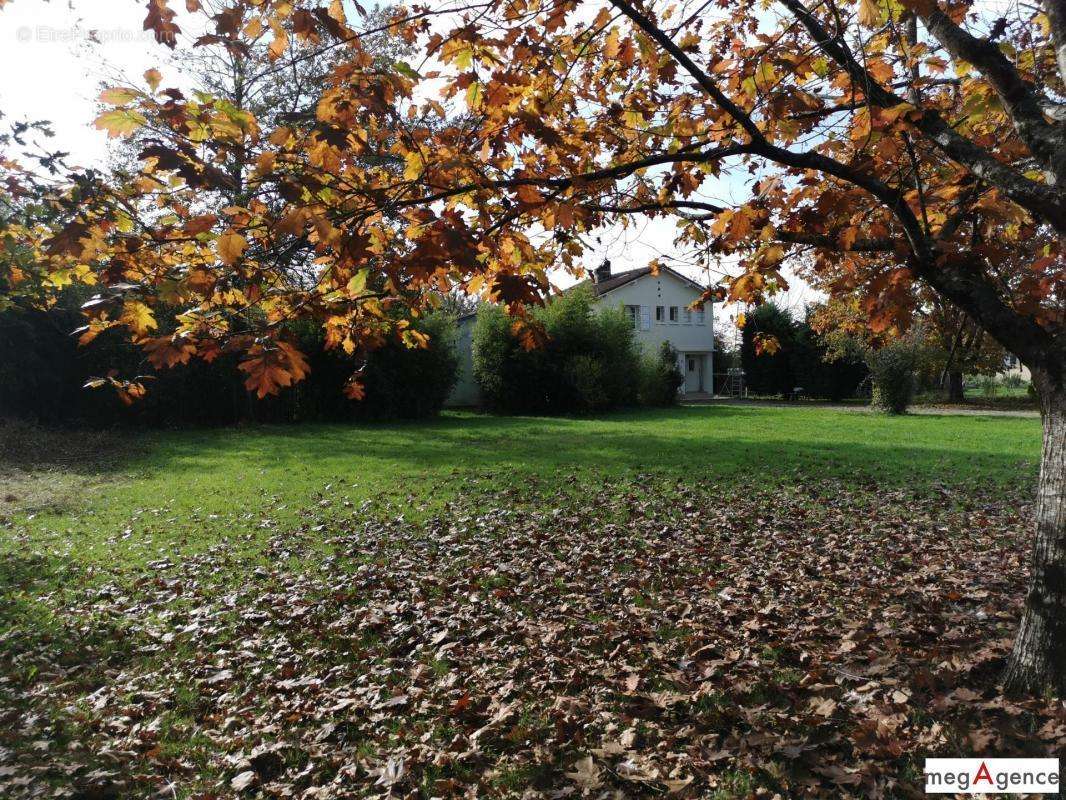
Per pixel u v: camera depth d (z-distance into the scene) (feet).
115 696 12.73
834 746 10.11
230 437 59.62
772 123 12.23
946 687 11.30
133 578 20.22
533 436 58.23
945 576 18.33
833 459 41.09
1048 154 9.71
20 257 12.64
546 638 14.49
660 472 37.06
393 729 11.31
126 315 8.74
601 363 86.33
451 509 28.58
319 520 27.12
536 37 11.43
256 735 11.24
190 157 7.86
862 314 13.67
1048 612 10.44
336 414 75.97
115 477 39.22
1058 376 10.25
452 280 11.33
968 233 12.39
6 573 20.72
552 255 13.52
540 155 12.59
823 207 10.93
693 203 12.21
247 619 16.44
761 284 12.59
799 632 14.34
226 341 8.23
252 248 8.87
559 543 22.63
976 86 11.35
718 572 19.08
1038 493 10.77
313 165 8.56
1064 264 10.88
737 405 104.53
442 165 8.90
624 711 11.43
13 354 58.18
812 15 12.25
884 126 10.26
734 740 10.29
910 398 82.43
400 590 18.30
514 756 10.34
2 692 12.74
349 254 7.79
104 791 9.73
